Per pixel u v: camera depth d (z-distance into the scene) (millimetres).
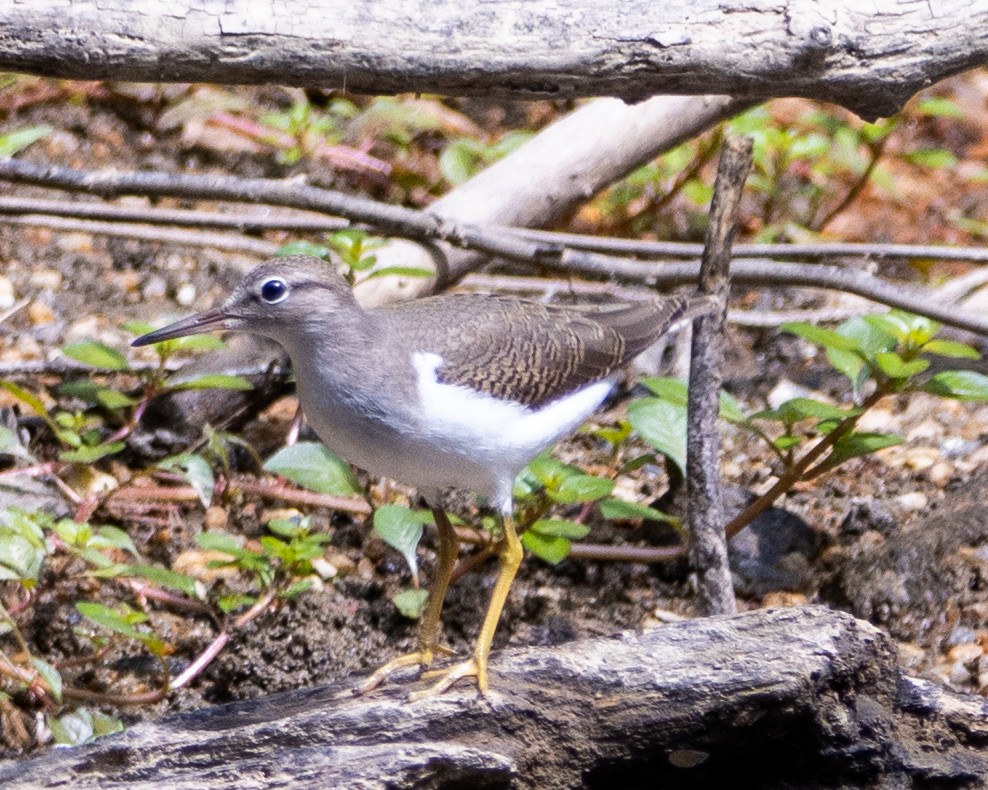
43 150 17844
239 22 9109
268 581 10812
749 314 15758
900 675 8836
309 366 9117
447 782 8203
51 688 9609
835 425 11531
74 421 12008
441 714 8391
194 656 11195
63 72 9297
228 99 18641
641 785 8844
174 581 10164
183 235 15430
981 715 8773
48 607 11336
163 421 13266
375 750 8156
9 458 12805
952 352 11023
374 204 13375
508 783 8359
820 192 18828
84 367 13828
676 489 12516
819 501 13008
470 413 9078
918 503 12922
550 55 9297
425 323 9367
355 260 12359
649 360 15281
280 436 13797
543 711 8508
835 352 11383
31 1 9000
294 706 8727
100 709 10523
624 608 11852
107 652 10992
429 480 9422
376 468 9391
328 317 8938
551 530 10789
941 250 14250
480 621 11547
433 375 9039
